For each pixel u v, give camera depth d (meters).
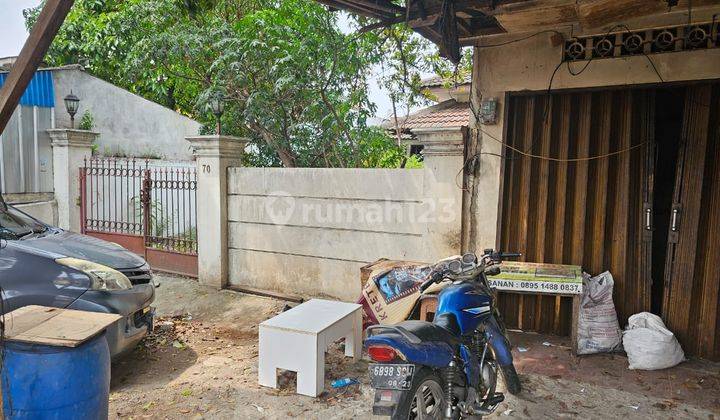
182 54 7.95
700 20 4.41
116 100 10.22
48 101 8.87
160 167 9.40
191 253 7.26
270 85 7.97
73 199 8.74
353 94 8.15
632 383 4.05
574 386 4.00
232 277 6.89
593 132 4.97
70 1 2.04
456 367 3.00
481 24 5.20
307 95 7.89
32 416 2.46
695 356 4.53
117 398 3.83
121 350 4.12
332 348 4.79
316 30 7.55
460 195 5.38
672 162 5.02
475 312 3.26
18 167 8.44
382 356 2.61
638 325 4.47
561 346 4.82
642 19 4.58
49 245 4.29
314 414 3.58
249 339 5.18
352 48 7.76
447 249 5.46
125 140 10.45
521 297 5.27
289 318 4.12
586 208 5.00
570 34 4.88
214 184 6.77
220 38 7.70
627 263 4.84
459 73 9.49
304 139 8.46
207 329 5.48
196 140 6.80
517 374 4.21
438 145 5.44
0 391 2.19
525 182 5.23
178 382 4.12
